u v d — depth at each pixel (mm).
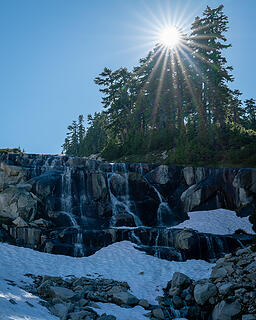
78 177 23703
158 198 25281
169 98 47156
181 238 18406
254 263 12664
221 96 40688
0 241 17875
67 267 15453
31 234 18531
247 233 20703
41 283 12422
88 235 19000
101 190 23750
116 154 45250
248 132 35781
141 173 26531
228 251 18156
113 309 10398
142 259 17078
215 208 25078
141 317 10086
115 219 22406
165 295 12617
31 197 21156
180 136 38375
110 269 15633
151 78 50906
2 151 33219
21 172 22922
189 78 44969
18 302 8320
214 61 42844
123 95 53156
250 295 10539
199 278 14234
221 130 36219
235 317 9914
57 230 19594
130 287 13180
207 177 26297
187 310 11336
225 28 43781
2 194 21156
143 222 23344
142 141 44031
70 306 9477
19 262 15094
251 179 24391
